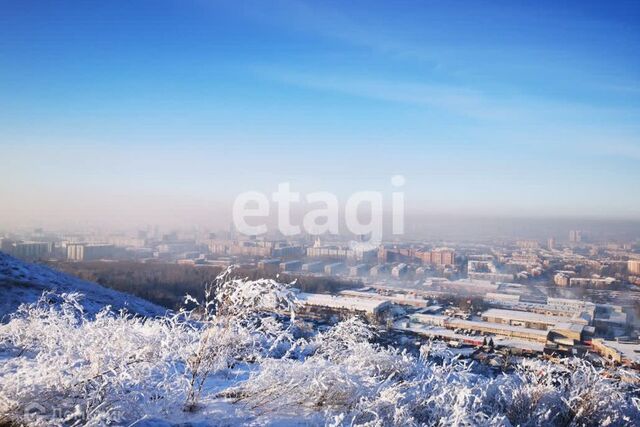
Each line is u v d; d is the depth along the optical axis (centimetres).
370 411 511
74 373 471
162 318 700
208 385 649
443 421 509
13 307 1373
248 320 608
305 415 549
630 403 707
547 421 630
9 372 532
